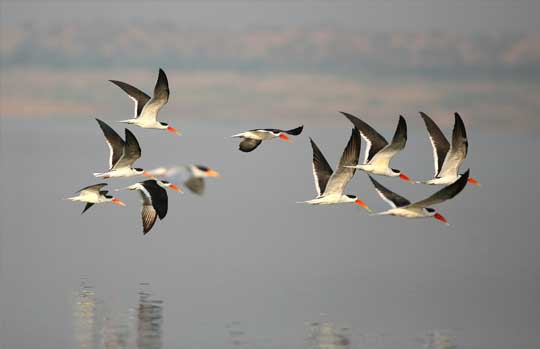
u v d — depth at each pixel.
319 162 25.67
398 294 28.91
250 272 31.11
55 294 28.12
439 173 25.69
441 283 30.39
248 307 27.12
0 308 26.75
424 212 23.67
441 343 24.83
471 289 29.67
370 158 25.33
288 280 30.23
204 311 26.75
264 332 25.05
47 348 23.78
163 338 24.59
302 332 25.23
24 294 28.08
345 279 30.55
